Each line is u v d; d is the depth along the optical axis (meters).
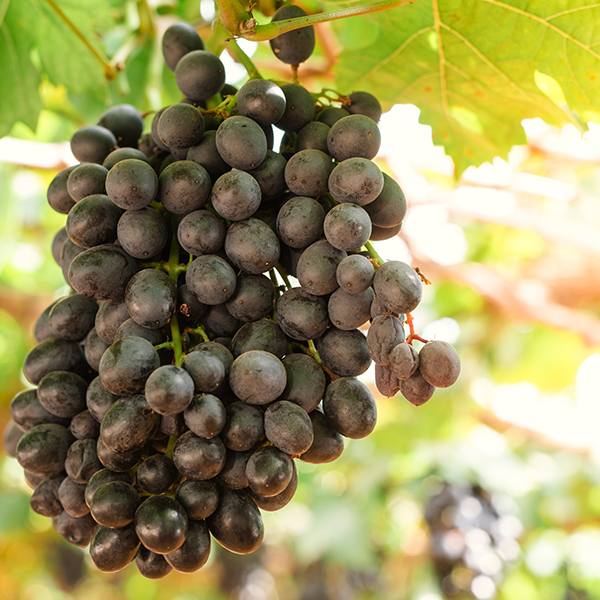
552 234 1.06
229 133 0.52
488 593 1.09
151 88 0.76
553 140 1.04
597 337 1.12
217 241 0.52
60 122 1.00
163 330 0.52
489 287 1.12
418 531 1.37
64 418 0.54
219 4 0.54
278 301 0.52
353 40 0.78
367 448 1.40
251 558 1.60
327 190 0.53
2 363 1.43
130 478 0.51
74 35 0.71
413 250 1.09
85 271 0.51
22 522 1.46
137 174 0.51
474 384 1.37
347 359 0.51
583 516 1.41
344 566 1.49
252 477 0.49
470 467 1.23
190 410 0.49
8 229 1.11
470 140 0.72
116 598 1.99
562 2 0.61
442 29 0.65
